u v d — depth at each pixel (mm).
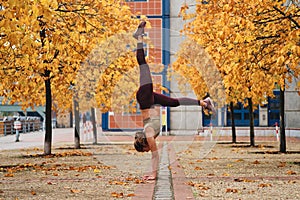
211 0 14344
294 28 13242
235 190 9977
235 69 12812
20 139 34406
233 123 26422
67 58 14797
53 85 17156
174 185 10828
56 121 58406
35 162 16531
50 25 12734
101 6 13773
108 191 10133
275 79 13039
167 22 32875
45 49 13852
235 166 14656
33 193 9805
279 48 12305
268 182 11367
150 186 10719
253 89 13406
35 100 19062
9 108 48656
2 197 9469
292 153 19344
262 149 21672
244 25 12375
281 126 19797
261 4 12508
